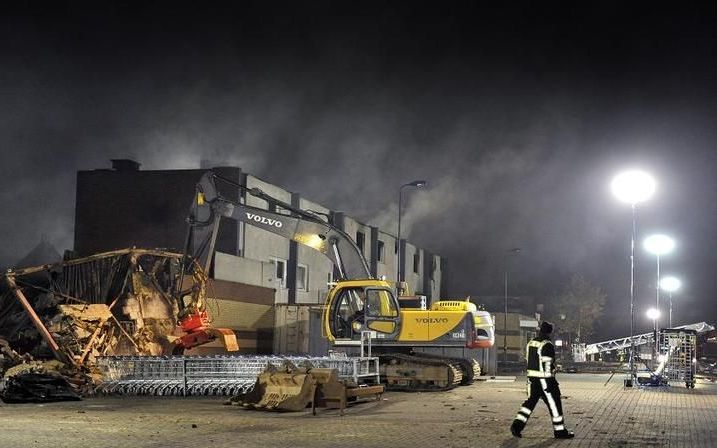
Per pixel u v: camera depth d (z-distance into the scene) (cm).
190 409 1767
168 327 2569
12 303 2648
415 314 2609
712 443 1255
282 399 1731
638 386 2714
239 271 3703
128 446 1165
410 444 1215
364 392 1922
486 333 2752
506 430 1411
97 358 2212
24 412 1692
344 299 2602
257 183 4331
